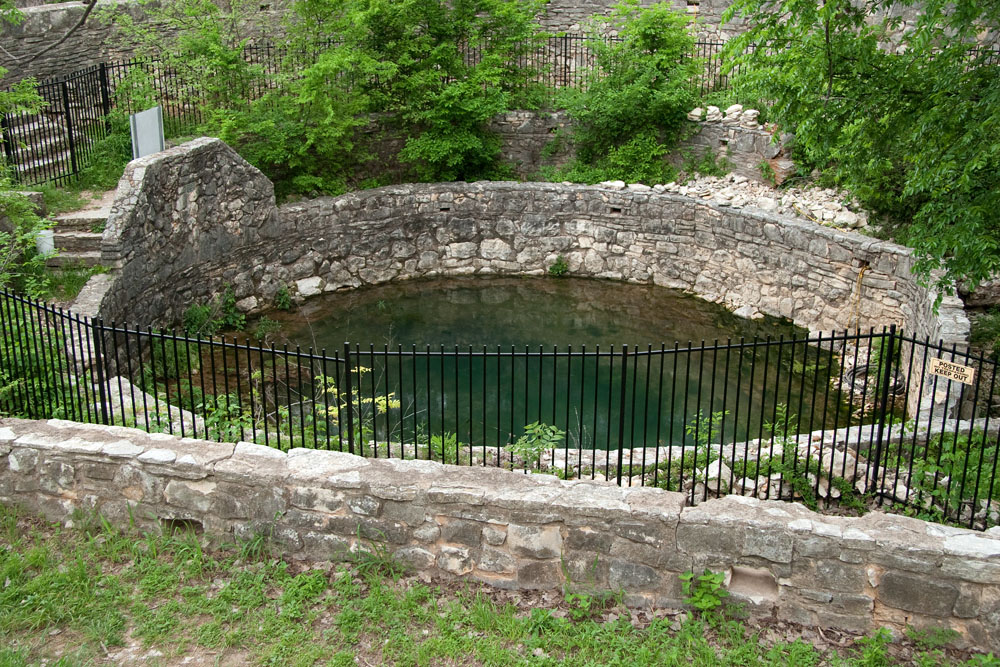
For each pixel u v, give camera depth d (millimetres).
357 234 15883
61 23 17484
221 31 16172
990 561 4914
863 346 12648
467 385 12023
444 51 16266
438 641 5027
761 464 7875
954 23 7656
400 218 16141
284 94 16125
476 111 16141
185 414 8352
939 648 5031
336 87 15750
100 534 5836
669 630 5188
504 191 16250
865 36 8094
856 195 13383
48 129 15305
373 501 5520
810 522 5180
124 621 5129
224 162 13852
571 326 14258
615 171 16406
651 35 16312
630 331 14039
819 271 13586
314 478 5559
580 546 5359
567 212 16234
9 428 6086
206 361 12242
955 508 7273
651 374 12391
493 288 15992
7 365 8117
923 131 7969
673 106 15969
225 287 14219
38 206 11836
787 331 13789
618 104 16016
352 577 5508
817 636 5141
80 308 10781
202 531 5793
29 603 5168
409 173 17062
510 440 7477
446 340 13703
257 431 8336
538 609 5250
